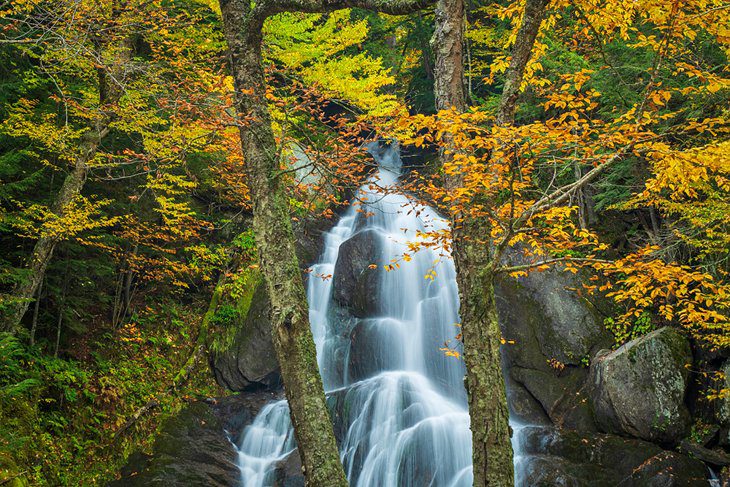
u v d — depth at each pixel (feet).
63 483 32.71
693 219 29.96
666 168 16.34
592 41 36.76
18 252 36.88
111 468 35.14
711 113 33.30
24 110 35.12
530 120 48.11
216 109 20.45
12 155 32.32
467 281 17.13
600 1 19.88
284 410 39.24
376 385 38.55
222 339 44.80
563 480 30.89
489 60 60.90
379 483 34.68
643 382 34.86
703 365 35.60
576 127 16.48
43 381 35.86
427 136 18.65
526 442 34.04
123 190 44.96
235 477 35.58
